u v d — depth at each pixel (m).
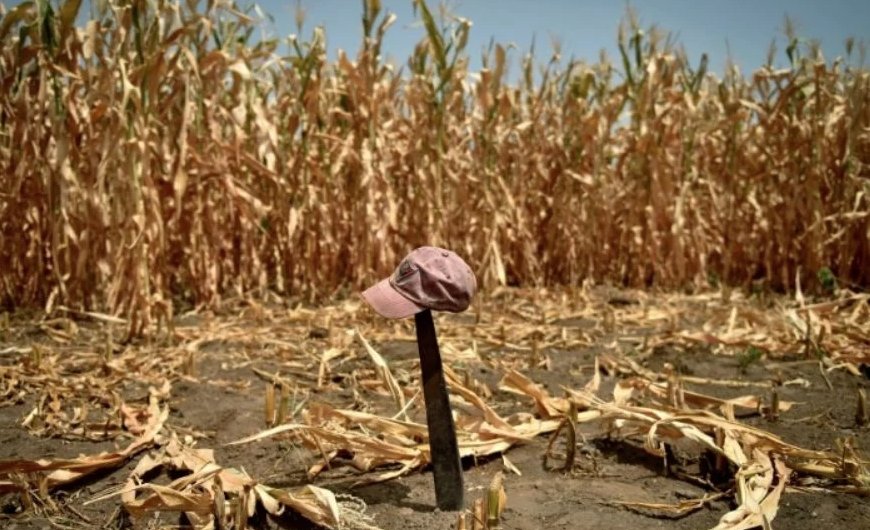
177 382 4.25
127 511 2.54
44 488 2.70
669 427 3.04
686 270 8.42
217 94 6.12
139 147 5.09
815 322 5.18
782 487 2.59
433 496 2.70
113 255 5.64
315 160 7.36
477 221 7.62
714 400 3.48
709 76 8.97
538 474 2.95
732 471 2.90
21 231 6.31
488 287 7.35
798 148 7.75
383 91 6.77
